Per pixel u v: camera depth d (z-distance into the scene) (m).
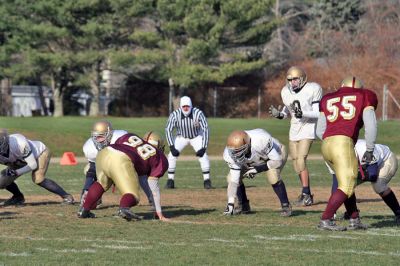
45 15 98.94
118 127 75.19
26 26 97.38
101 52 100.25
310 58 116.31
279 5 126.75
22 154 27.81
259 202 31.14
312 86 31.27
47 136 67.88
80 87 109.56
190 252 19.00
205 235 21.64
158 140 25.81
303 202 30.28
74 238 21.02
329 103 22.50
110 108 109.88
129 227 23.03
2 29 103.12
